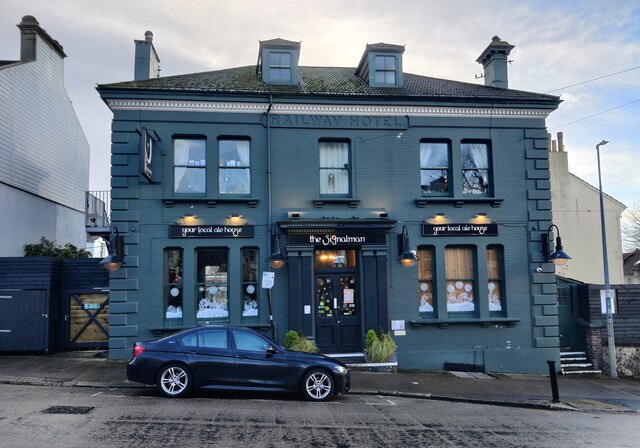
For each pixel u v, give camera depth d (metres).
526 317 15.41
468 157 16.05
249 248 14.79
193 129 14.69
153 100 14.47
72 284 15.72
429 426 8.53
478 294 15.35
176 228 14.26
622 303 16.41
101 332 15.68
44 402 9.14
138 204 14.25
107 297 15.77
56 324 15.36
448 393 11.77
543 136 16.11
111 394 10.15
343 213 14.98
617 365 15.71
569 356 16.00
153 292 14.04
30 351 14.75
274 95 14.88
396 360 14.24
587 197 28.58
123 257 14.00
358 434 7.80
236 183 14.95
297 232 14.50
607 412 10.62
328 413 9.13
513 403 11.02
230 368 9.98
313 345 13.70
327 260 15.07
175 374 9.91
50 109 21.91
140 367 9.88
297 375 10.12
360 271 14.86
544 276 15.58
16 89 19.00
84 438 6.99
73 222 24.55
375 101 15.38
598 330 15.88
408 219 15.31
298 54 16.38
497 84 18.14
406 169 15.46
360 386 11.98
